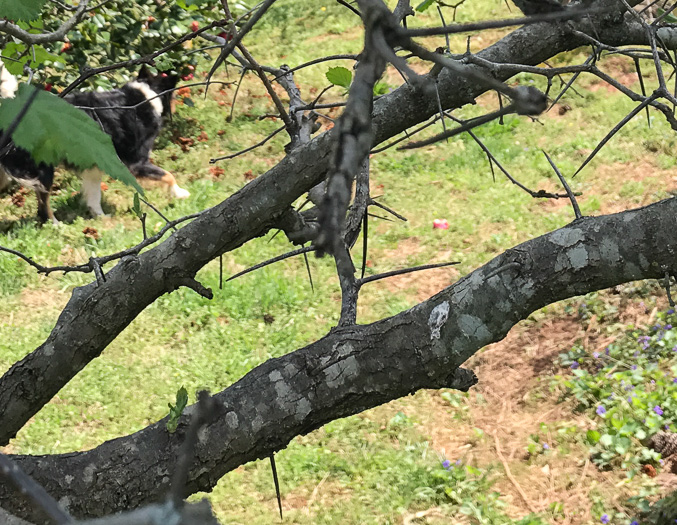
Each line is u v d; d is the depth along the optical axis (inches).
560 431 258.8
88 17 324.2
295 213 94.7
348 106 23.2
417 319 76.3
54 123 30.7
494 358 305.6
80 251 370.9
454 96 86.1
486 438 265.0
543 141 449.4
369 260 373.1
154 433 78.4
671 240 67.4
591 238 70.3
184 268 92.7
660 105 74.1
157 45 377.4
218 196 422.9
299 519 236.1
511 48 85.6
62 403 285.6
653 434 246.7
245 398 77.0
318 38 586.9
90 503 76.0
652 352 282.5
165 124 484.1
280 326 331.9
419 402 287.4
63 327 95.3
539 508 231.3
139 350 315.3
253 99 521.7
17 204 407.8
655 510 220.1
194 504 17.9
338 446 268.1
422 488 244.4
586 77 496.4
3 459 19.4
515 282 72.0
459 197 415.5
